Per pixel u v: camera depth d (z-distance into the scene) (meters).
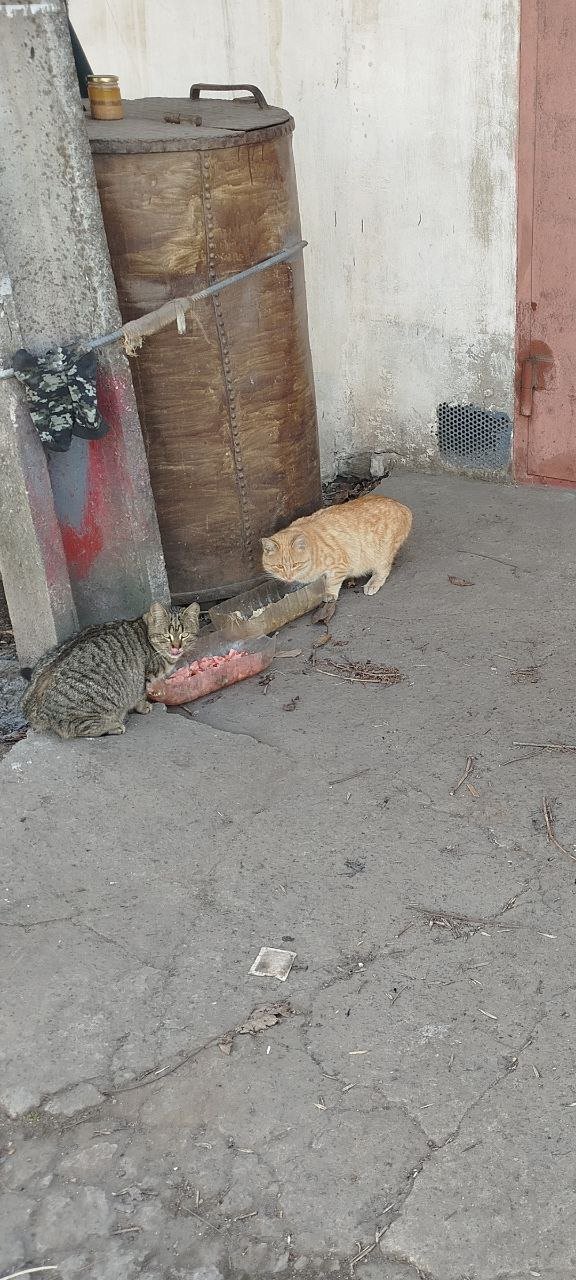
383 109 4.03
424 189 4.05
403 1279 2.21
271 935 2.68
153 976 2.62
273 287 3.53
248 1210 2.29
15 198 3.06
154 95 4.57
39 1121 2.43
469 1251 2.22
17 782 3.07
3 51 2.96
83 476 3.32
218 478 3.59
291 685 3.38
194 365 3.46
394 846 2.85
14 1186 2.35
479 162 3.93
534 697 3.25
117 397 3.29
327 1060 2.46
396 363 4.32
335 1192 2.29
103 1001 2.58
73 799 3.02
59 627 3.37
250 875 2.81
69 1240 2.28
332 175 4.20
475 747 3.10
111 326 3.26
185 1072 2.47
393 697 3.29
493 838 2.85
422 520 4.07
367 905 2.72
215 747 3.15
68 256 3.16
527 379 4.08
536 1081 2.41
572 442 4.10
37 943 2.70
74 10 4.61
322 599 3.67
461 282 4.10
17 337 3.10
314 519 3.68
